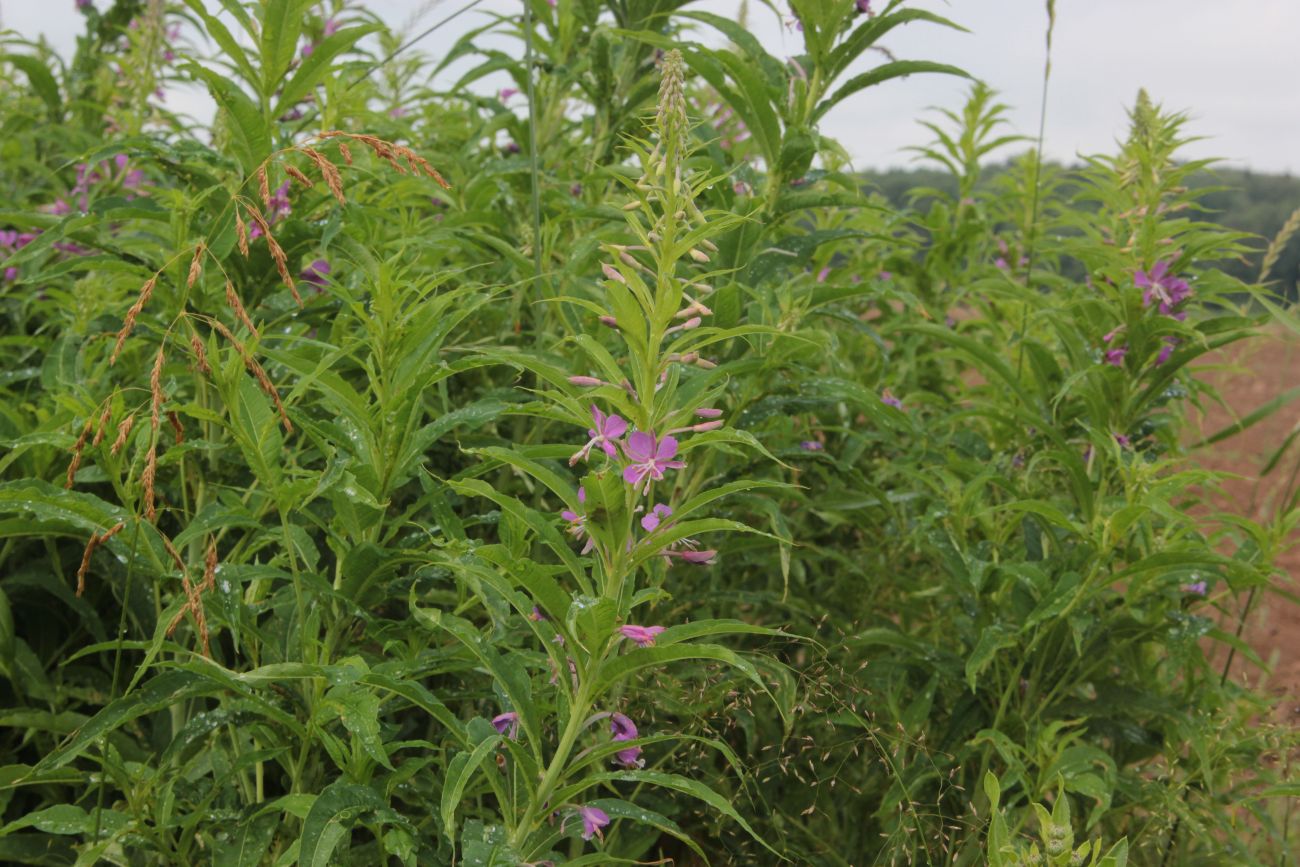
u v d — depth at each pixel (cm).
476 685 248
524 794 204
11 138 448
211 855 220
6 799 246
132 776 209
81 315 296
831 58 304
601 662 181
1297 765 309
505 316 328
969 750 288
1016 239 482
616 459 175
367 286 218
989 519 333
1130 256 313
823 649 294
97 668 284
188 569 222
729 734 326
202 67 235
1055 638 295
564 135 411
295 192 264
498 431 336
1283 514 307
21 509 202
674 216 169
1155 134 323
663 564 248
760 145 300
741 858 305
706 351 297
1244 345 601
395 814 190
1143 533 284
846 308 428
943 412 431
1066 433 345
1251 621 451
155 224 291
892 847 286
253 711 213
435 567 217
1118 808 304
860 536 405
